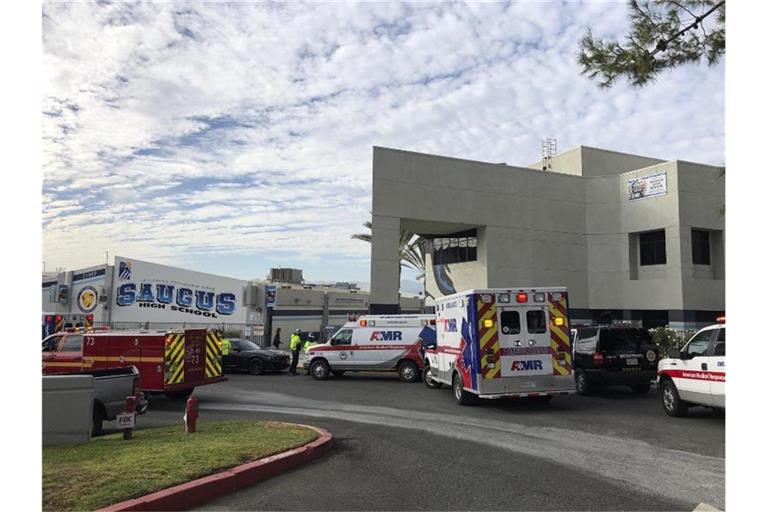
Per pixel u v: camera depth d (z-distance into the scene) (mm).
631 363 14656
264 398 14969
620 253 30328
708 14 9570
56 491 5543
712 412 11930
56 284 37562
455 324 13812
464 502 5918
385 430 10039
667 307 28125
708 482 6613
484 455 8047
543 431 9898
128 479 5922
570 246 30578
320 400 14445
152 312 37906
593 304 30516
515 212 29469
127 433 8273
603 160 35281
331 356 19812
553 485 6523
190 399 8836
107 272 37250
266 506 5785
